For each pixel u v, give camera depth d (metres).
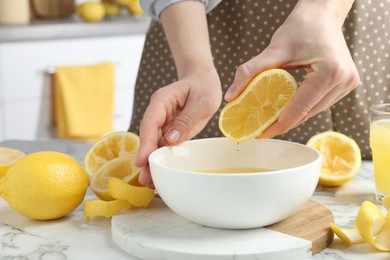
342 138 0.94
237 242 0.72
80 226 0.80
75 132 2.38
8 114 2.28
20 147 1.14
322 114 1.15
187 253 0.70
